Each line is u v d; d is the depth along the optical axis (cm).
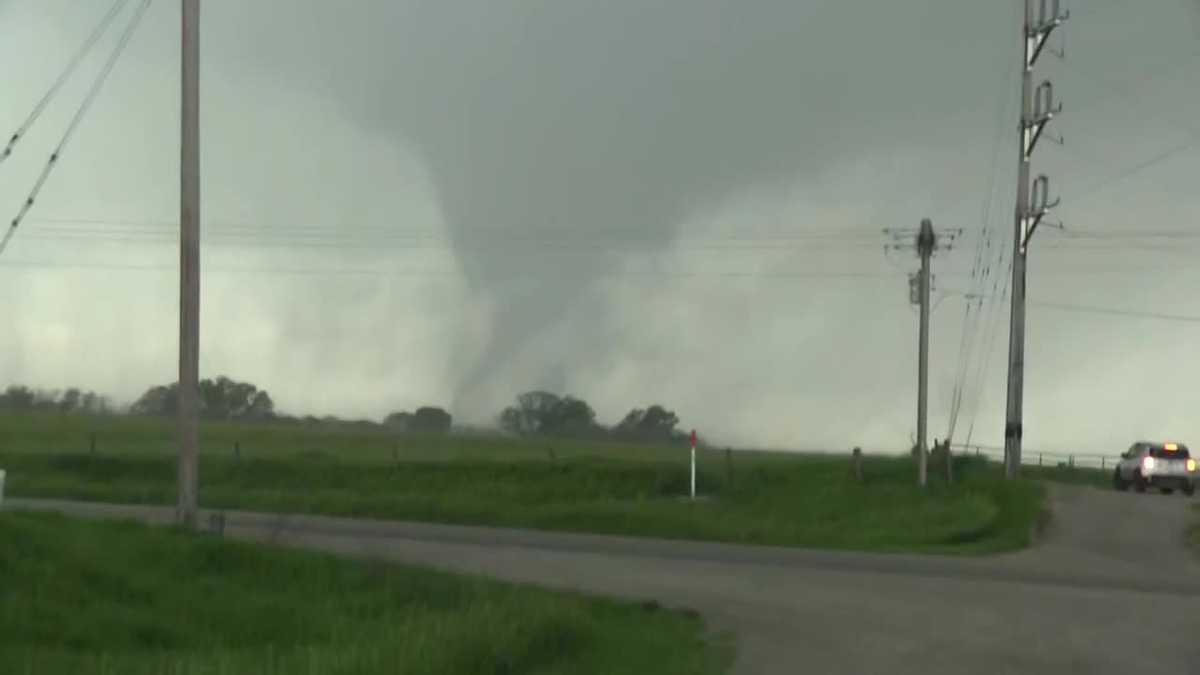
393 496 5656
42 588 2073
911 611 2438
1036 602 2581
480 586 2406
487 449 8531
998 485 5228
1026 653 2012
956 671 1866
